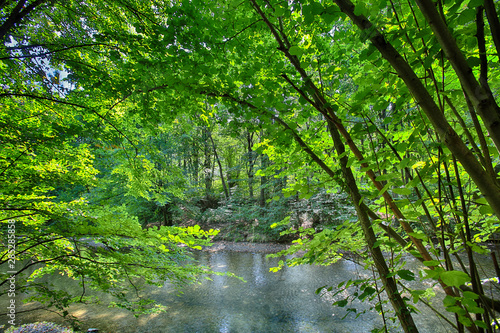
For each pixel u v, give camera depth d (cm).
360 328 506
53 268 338
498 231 118
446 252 99
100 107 325
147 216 1384
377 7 88
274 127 180
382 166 106
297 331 517
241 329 534
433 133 122
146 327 542
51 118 312
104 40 260
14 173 266
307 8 100
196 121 263
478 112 65
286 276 802
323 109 155
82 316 576
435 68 134
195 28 182
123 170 418
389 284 120
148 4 299
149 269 313
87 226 248
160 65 199
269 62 198
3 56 260
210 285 763
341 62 180
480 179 67
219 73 193
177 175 446
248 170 1538
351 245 168
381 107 116
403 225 133
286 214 1150
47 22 310
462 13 77
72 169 334
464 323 75
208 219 1461
